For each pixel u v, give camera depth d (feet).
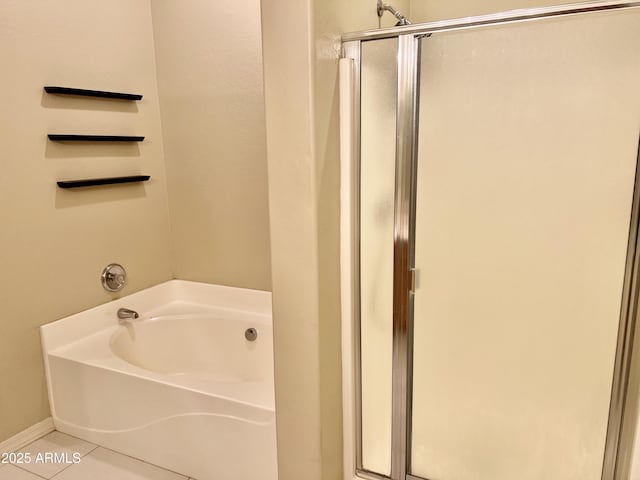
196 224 8.98
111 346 7.43
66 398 7.04
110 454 6.65
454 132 5.21
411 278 5.58
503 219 5.23
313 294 4.79
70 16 7.14
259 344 8.20
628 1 4.30
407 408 5.85
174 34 8.39
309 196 4.60
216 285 9.00
